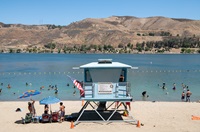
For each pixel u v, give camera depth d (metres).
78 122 25.17
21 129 23.45
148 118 27.05
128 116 27.44
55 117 25.58
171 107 32.19
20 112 29.61
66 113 29.03
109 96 24.28
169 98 45.47
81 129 23.33
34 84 62.41
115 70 24.23
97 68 24.20
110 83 24.22
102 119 26.08
